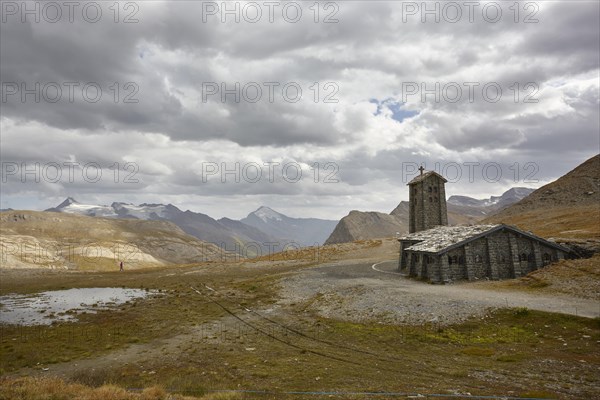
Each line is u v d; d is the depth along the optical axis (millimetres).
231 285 59594
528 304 31141
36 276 80812
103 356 27734
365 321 33500
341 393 18172
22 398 16141
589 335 24328
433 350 24828
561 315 27594
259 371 22375
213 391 19234
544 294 35031
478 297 35000
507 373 20016
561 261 44219
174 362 25531
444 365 21922
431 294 37781
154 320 39312
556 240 52594
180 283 65188
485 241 47094
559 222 94125
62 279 75250
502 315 29531
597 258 41688
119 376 23156
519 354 22734
